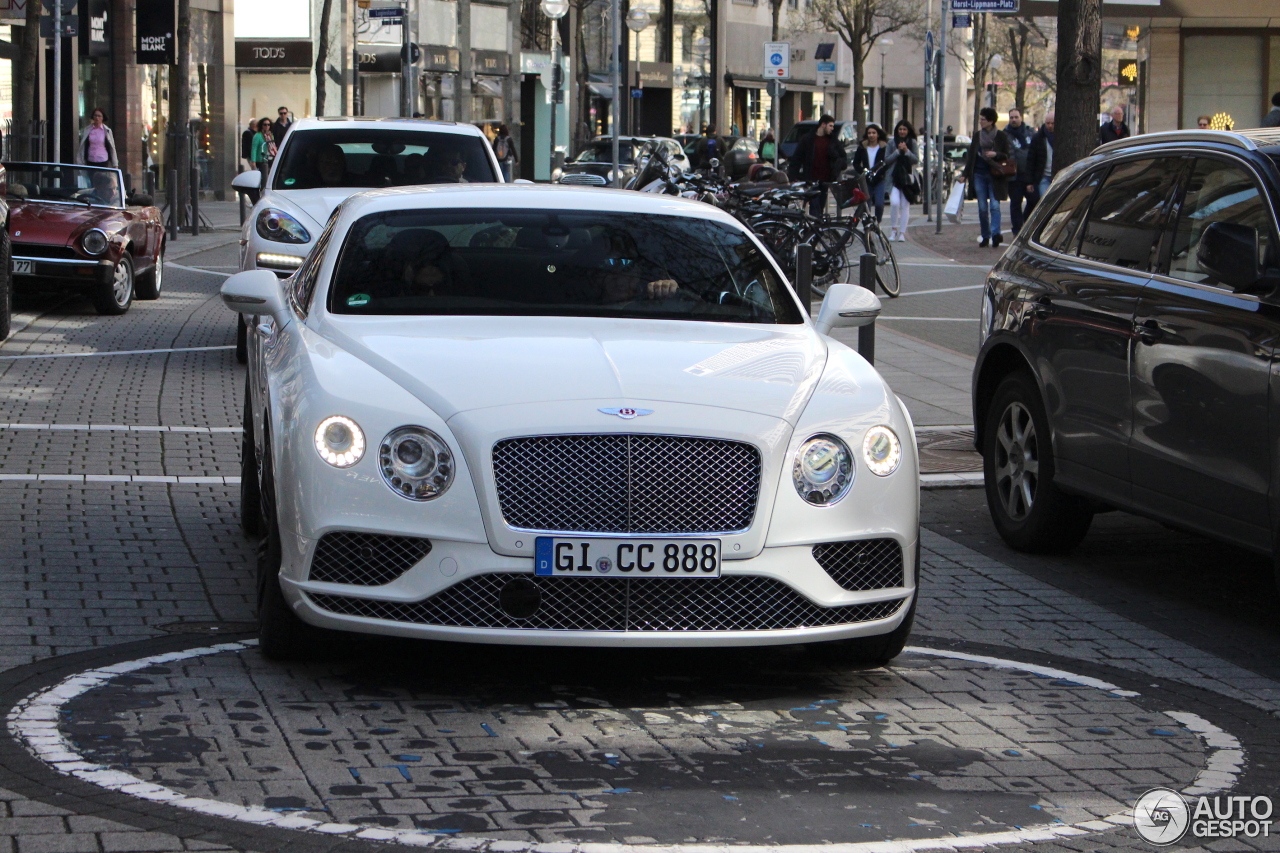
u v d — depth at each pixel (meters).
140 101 94.06
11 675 12.49
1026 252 19.02
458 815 9.84
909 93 195.25
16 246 38.69
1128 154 17.92
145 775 10.38
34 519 18.27
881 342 37.59
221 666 13.01
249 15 112.38
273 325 15.23
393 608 12.05
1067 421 17.42
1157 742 11.98
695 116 145.75
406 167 33.16
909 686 13.26
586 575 11.88
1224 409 14.87
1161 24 70.69
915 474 13.16
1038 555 18.56
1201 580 17.58
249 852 9.14
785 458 12.37
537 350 13.12
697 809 10.09
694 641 12.09
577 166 87.88
